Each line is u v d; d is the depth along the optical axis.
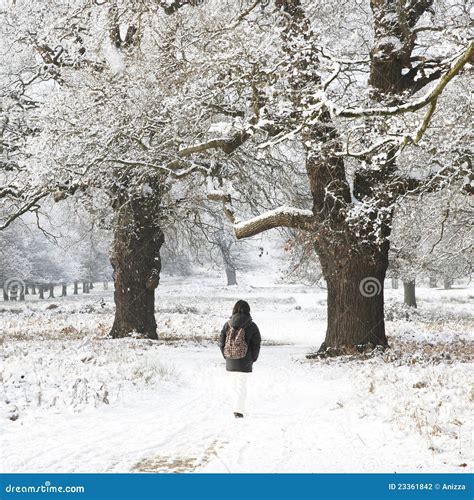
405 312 44.03
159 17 19.33
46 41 22.58
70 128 19.84
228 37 17.11
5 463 7.14
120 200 25.02
